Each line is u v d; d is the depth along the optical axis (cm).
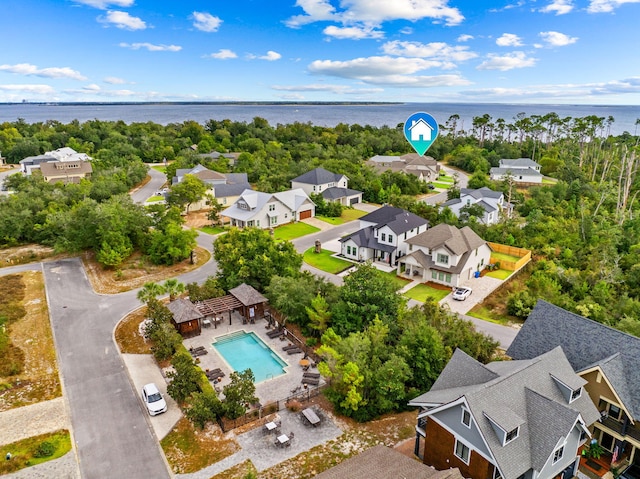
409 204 7175
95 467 2309
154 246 5291
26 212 6081
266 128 16988
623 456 2462
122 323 3897
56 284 4766
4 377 3095
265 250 4388
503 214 7025
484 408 2000
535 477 1964
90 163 10531
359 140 14812
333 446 2472
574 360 2686
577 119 13862
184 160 10738
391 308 3462
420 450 2434
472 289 4669
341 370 2731
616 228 5941
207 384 2931
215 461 2352
